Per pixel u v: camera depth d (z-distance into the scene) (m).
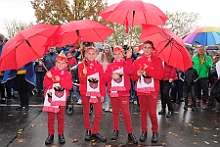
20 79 6.51
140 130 5.31
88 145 4.43
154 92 4.44
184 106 7.33
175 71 6.31
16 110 6.70
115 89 4.42
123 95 4.47
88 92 4.41
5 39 7.33
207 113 6.91
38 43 4.13
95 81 4.40
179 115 6.64
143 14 4.40
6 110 6.70
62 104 4.37
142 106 4.57
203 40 6.20
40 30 3.81
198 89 8.14
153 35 4.36
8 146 4.35
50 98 4.38
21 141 4.58
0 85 7.37
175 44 4.10
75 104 7.48
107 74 4.43
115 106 4.62
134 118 6.23
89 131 4.70
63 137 4.55
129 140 4.69
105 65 6.24
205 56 7.83
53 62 8.11
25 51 4.15
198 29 6.36
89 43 5.86
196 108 7.46
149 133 5.10
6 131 5.08
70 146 4.38
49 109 4.35
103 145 4.44
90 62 4.46
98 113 4.59
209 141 4.78
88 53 4.45
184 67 4.25
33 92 9.12
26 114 6.34
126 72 4.40
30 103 7.62
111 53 6.30
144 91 4.41
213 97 7.61
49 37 3.77
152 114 4.50
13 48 3.69
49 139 4.48
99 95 4.44
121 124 5.70
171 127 5.58
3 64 3.95
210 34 6.21
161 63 4.43
